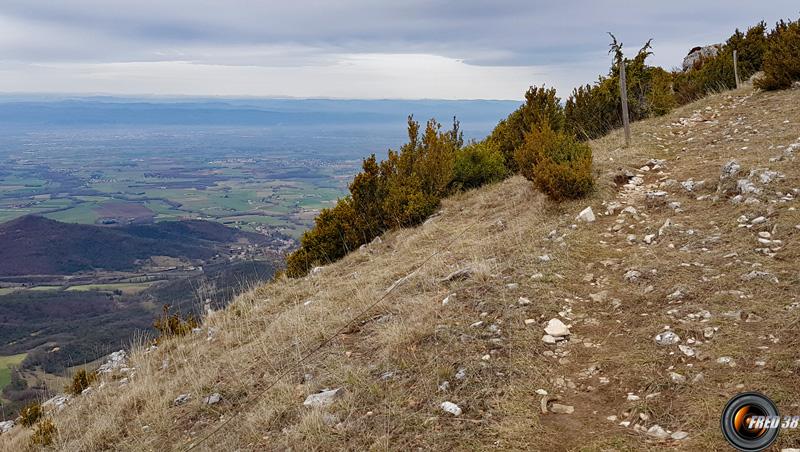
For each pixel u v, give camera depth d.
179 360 8.81
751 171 8.53
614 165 11.09
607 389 4.57
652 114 17.06
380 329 6.73
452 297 6.89
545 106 15.98
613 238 8.03
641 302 5.92
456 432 4.34
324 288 10.61
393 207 13.48
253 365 7.20
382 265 10.45
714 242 6.89
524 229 9.09
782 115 12.46
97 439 6.53
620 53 17.19
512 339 5.57
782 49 15.61
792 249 6.12
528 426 4.23
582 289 6.58
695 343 4.87
